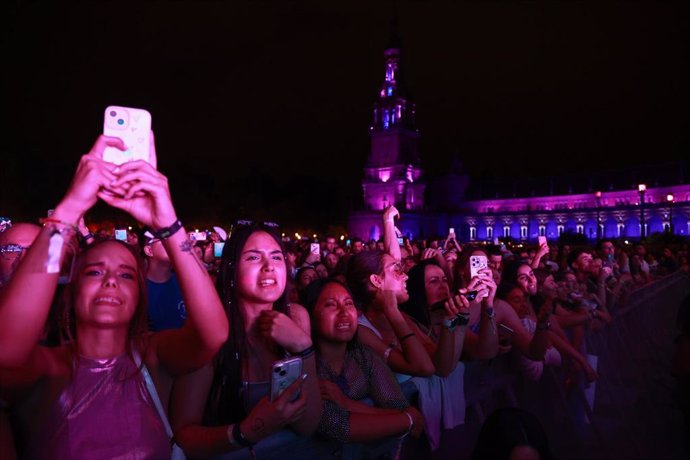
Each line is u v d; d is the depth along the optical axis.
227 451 2.37
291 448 2.68
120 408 2.24
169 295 4.02
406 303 4.74
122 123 2.01
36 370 2.14
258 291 2.74
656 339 9.41
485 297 4.01
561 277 7.09
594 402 5.48
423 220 110.50
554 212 107.75
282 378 2.36
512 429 2.49
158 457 2.29
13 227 3.61
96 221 39.72
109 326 2.24
